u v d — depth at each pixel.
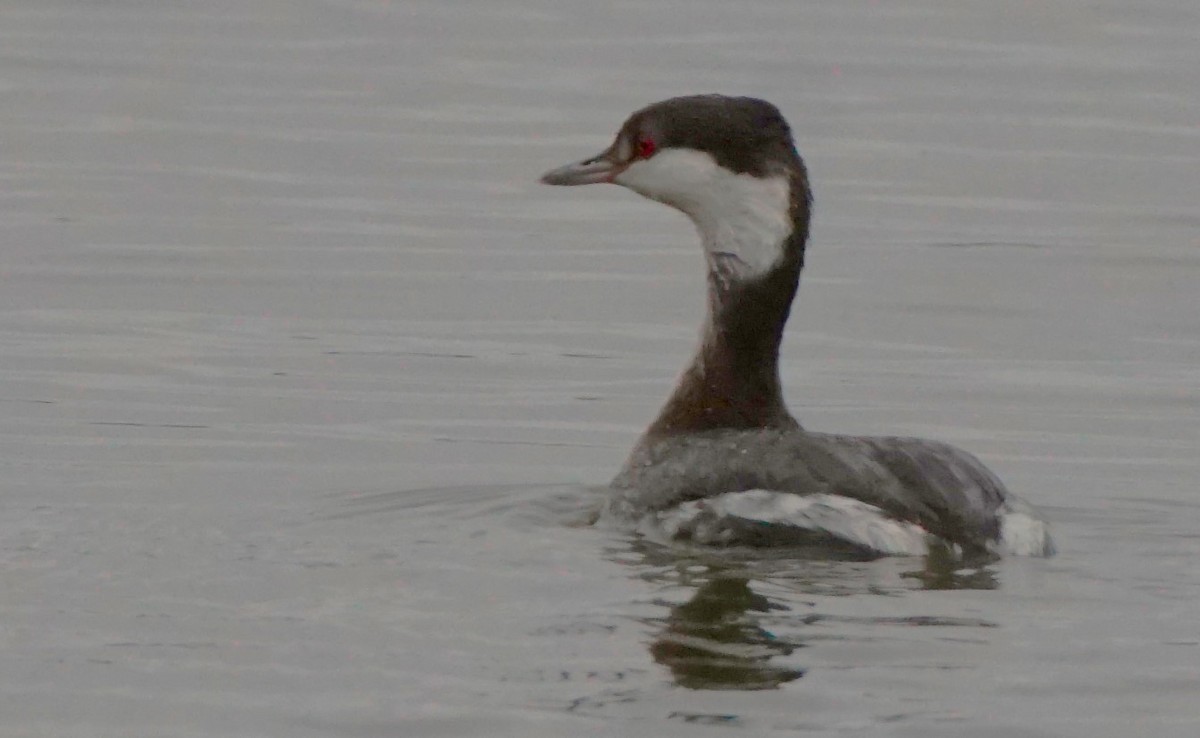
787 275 13.65
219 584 11.50
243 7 33.88
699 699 9.77
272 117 27.55
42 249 21.69
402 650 10.42
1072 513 13.84
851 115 27.61
